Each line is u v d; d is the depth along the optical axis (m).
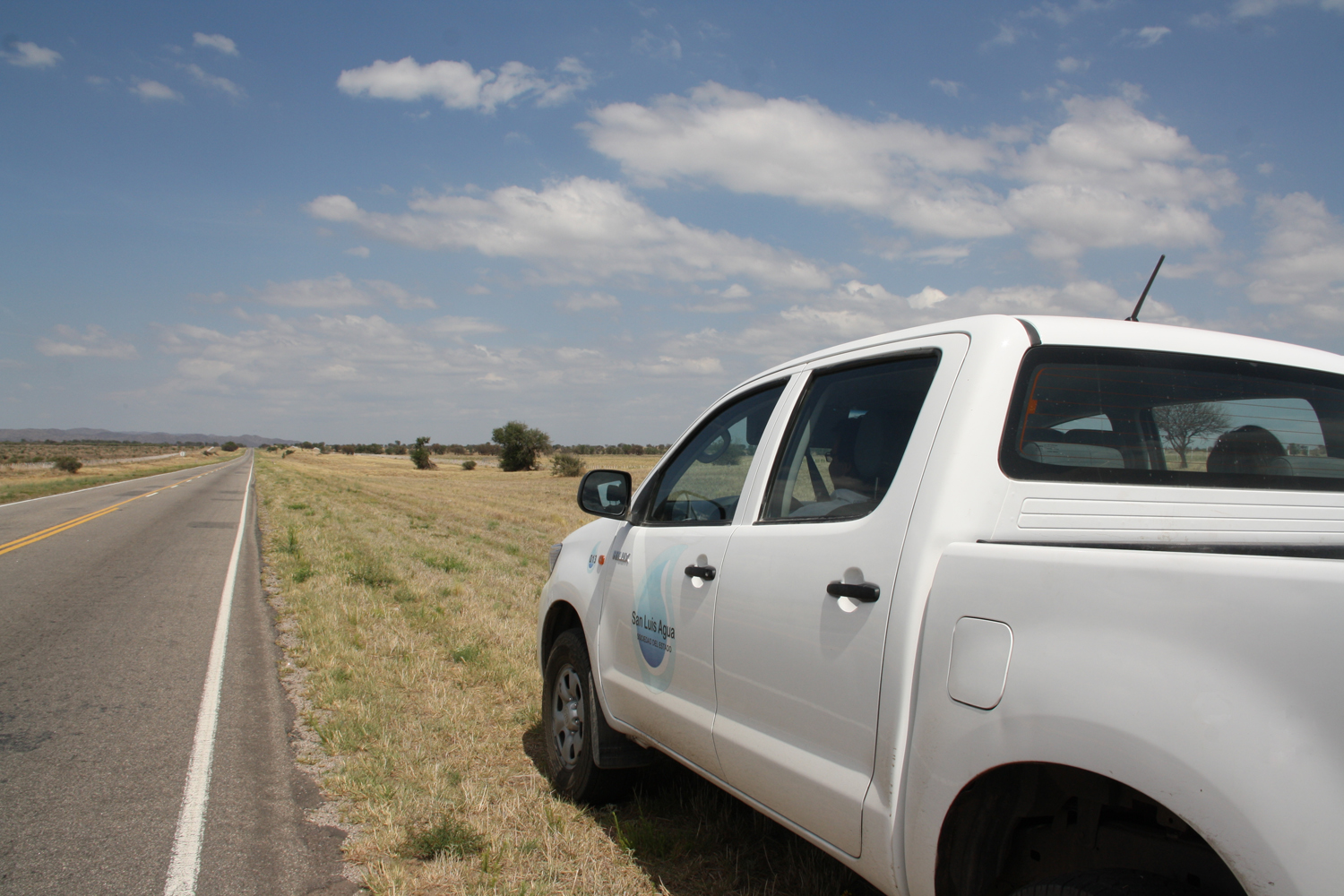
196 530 17.91
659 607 3.30
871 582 2.21
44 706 5.50
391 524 19.72
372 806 3.88
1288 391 2.51
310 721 5.19
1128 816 1.87
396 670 6.38
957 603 1.94
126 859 3.42
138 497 29.94
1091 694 1.63
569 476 71.44
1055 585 1.75
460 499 33.09
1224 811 1.42
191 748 4.75
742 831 3.62
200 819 3.81
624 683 3.53
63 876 3.27
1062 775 1.88
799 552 2.52
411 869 3.32
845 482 2.55
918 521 2.13
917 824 1.99
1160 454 2.31
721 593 2.86
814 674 2.37
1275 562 1.46
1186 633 1.53
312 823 3.78
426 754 4.65
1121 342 2.37
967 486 2.10
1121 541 2.13
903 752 2.05
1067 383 2.27
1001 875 2.05
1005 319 2.35
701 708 2.97
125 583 10.63
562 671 4.26
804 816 2.41
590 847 3.54
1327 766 1.32
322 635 7.40
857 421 2.60
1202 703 1.47
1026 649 1.77
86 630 7.84
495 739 4.94
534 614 8.88
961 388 2.22
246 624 8.28
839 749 2.27
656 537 3.47
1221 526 2.23
